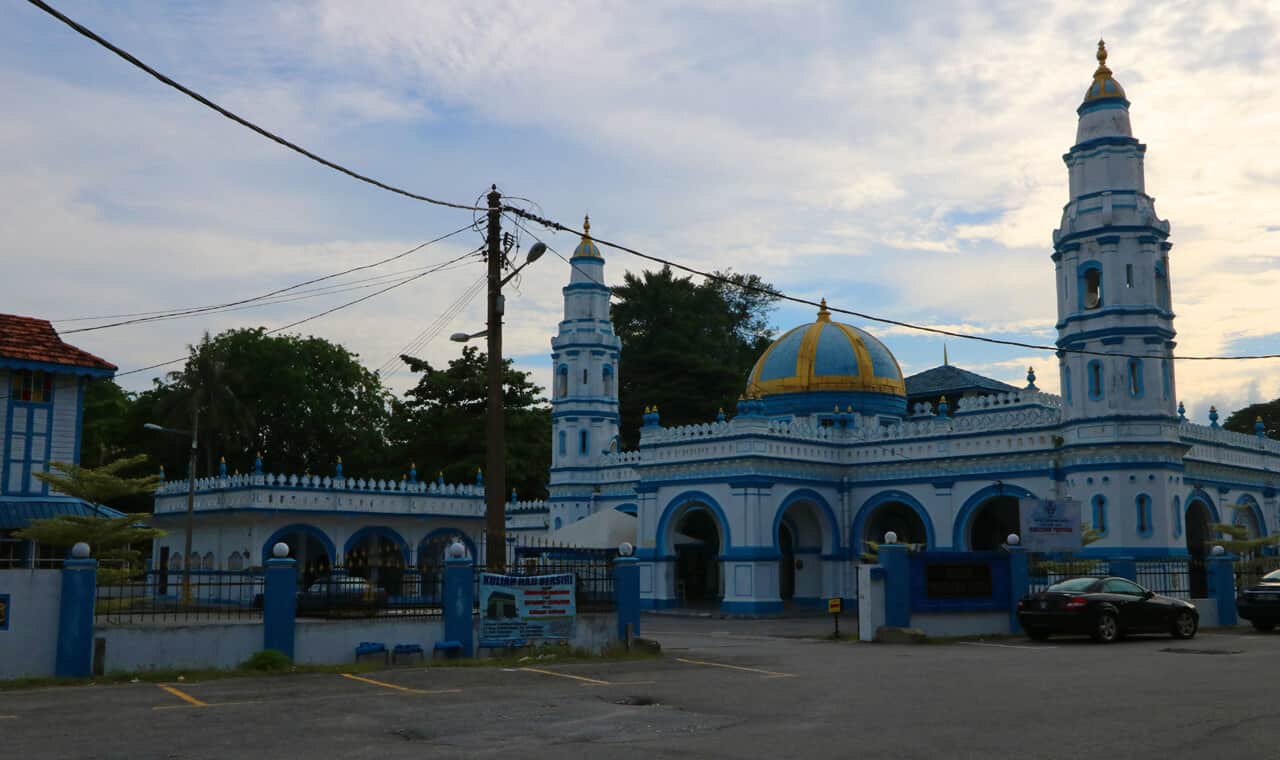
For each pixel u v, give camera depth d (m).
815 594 45.62
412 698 15.16
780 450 43.44
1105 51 39.72
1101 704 14.38
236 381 62.25
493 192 22.36
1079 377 38.69
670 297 75.00
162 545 46.28
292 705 14.42
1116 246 38.22
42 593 17.45
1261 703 14.44
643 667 19.72
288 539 44.16
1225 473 42.12
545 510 55.53
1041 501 29.11
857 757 10.81
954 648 24.22
